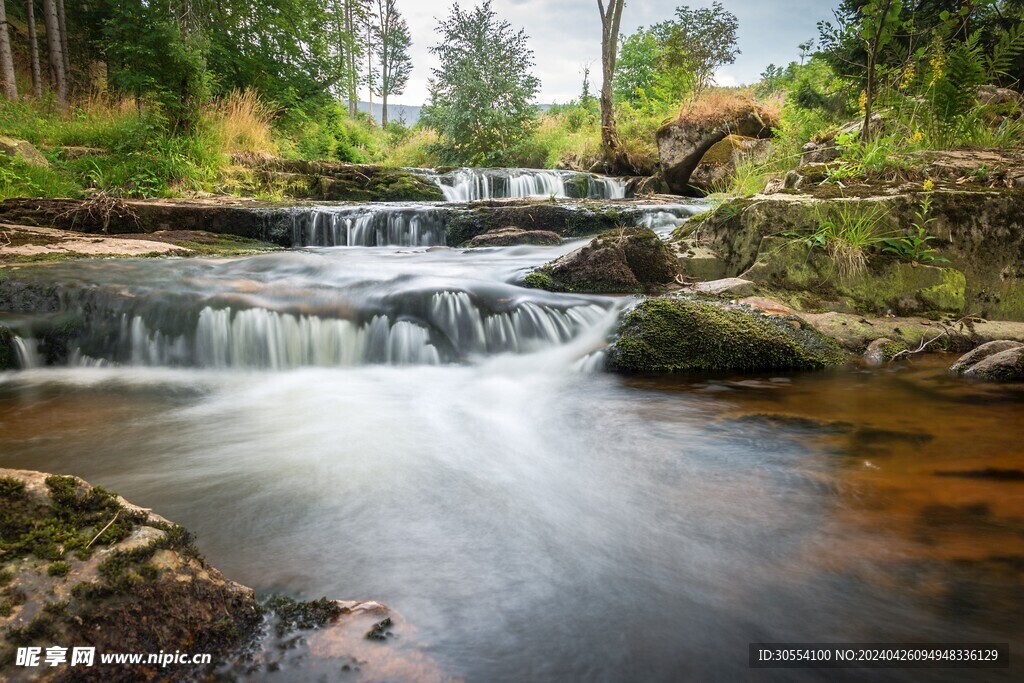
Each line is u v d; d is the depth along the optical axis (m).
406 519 2.30
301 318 5.01
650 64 26.64
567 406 3.79
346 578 1.89
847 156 7.39
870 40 7.27
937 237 5.35
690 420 3.46
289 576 1.89
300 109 18.92
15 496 1.54
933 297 5.27
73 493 1.59
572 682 1.45
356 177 14.62
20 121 12.95
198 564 1.59
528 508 2.40
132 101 15.29
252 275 6.08
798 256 5.46
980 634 1.61
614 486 2.60
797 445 3.00
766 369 4.61
